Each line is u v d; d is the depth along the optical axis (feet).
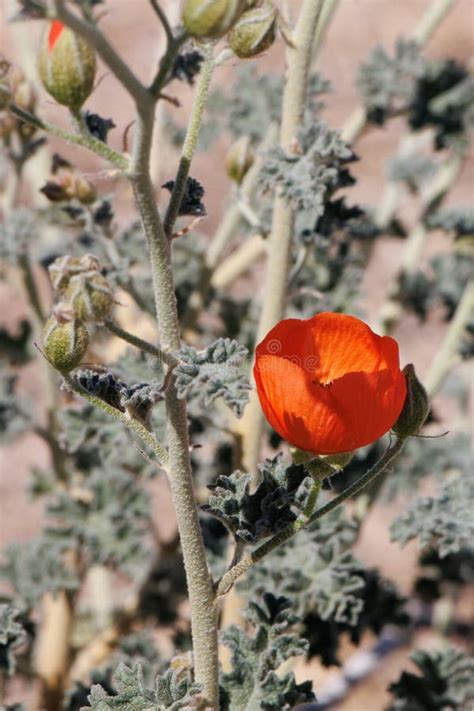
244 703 1.55
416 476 2.19
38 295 2.08
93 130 1.46
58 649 2.03
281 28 1.66
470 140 2.18
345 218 1.76
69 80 1.34
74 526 1.94
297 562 1.74
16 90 1.81
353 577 1.73
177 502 1.43
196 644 1.46
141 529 1.95
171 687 1.46
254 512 1.46
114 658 1.91
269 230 1.73
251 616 1.56
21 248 1.96
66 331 1.38
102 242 1.79
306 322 1.40
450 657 1.81
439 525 1.71
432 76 2.14
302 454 1.40
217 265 2.01
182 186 1.39
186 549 1.44
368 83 2.10
